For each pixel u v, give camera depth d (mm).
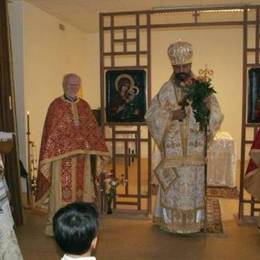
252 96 3838
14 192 3854
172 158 3570
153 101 3662
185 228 3600
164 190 3670
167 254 3188
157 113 3580
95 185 3758
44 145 3406
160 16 6406
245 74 3842
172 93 3568
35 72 5723
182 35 7559
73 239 1377
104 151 3621
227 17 6508
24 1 5336
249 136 7207
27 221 4043
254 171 3699
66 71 7000
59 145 3393
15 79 5348
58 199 3461
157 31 7598
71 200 3484
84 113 3549
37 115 5805
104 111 4121
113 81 4062
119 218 4086
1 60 3764
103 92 4105
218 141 5422
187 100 3457
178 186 3572
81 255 1413
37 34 5781
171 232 3654
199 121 3428
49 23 6227
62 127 3408
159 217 3805
